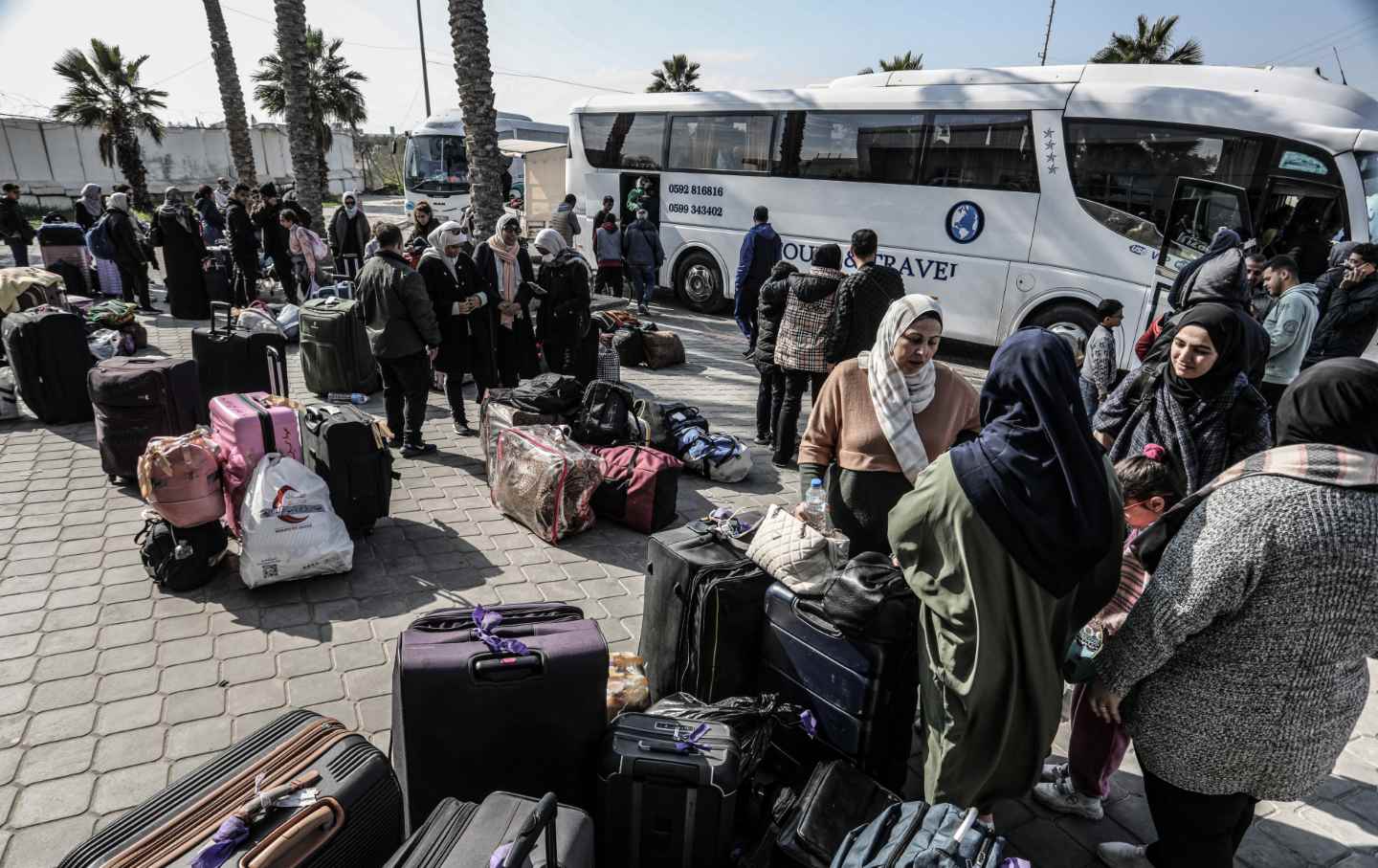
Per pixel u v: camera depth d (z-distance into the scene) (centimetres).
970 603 211
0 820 262
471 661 229
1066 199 926
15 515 485
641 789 226
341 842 199
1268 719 185
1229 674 187
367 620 389
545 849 185
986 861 192
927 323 297
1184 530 190
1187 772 200
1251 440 317
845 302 512
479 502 537
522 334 700
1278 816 296
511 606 263
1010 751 227
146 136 3334
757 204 1202
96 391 507
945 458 218
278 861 185
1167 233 867
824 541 280
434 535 486
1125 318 905
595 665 238
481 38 1067
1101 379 589
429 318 573
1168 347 353
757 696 292
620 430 564
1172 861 217
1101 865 269
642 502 498
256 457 426
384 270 562
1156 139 868
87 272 1147
